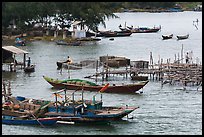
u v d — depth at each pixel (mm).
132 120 145250
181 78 188250
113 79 199875
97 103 144000
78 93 177750
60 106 142875
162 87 185625
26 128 138375
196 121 145375
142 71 199125
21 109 145000
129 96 173375
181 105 161625
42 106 144125
